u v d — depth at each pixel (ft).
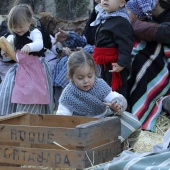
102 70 28.14
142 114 28.22
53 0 42.93
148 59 28.96
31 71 28.73
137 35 29.09
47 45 31.83
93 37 32.12
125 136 22.09
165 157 18.25
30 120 22.39
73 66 22.11
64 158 19.12
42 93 28.58
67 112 22.75
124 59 26.94
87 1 42.78
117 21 27.35
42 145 20.88
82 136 18.86
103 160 20.02
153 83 28.73
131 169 17.61
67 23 37.06
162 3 30.01
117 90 27.71
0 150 20.12
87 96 22.45
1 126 20.12
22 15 28.35
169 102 27.99
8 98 28.58
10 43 29.73
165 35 28.35
